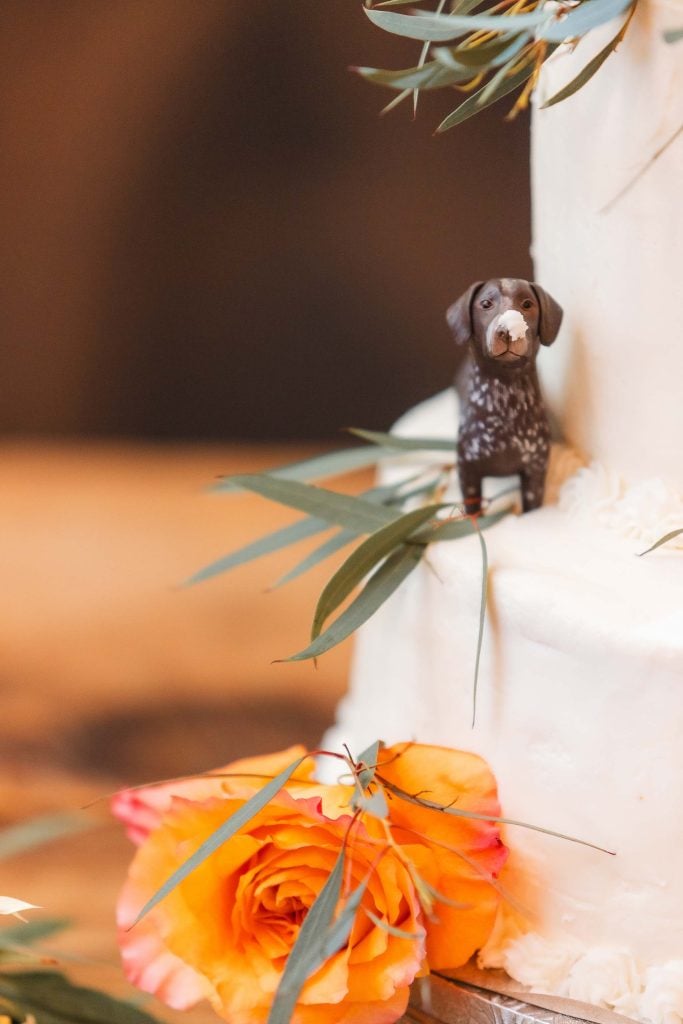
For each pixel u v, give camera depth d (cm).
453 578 50
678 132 48
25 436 113
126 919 49
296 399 112
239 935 48
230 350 110
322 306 108
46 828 52
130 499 101
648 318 50
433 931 49
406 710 54
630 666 47
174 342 110
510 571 50
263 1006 47
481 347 51
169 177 103
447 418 60
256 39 97
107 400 112
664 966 48
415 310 107
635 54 49
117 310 108
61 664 78
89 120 101
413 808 49
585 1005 49
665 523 51
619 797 48
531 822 50
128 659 78
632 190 50
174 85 99
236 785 50
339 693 75
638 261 50
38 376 111
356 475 104
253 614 84
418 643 52
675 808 48
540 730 49
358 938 47
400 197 102
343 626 49
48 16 96
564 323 53
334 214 104
